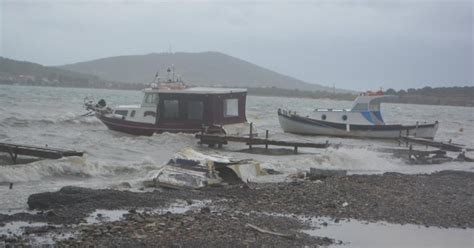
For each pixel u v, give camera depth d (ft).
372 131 153.99
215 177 75.87
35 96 381.60
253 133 130.00
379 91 156.97
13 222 49.52
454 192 71.26
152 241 43.80
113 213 54.39
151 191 67.77
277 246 44.39
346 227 52.13
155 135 126.72
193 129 126.00
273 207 59.41
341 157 104.01
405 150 124.36
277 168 91.91
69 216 52.06
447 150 133.49
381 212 58.49
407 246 47.01
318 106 545.85
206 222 50.67
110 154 104.83
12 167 74.49
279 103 561.84
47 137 128.77
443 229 52.90
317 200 63.26
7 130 143.54
